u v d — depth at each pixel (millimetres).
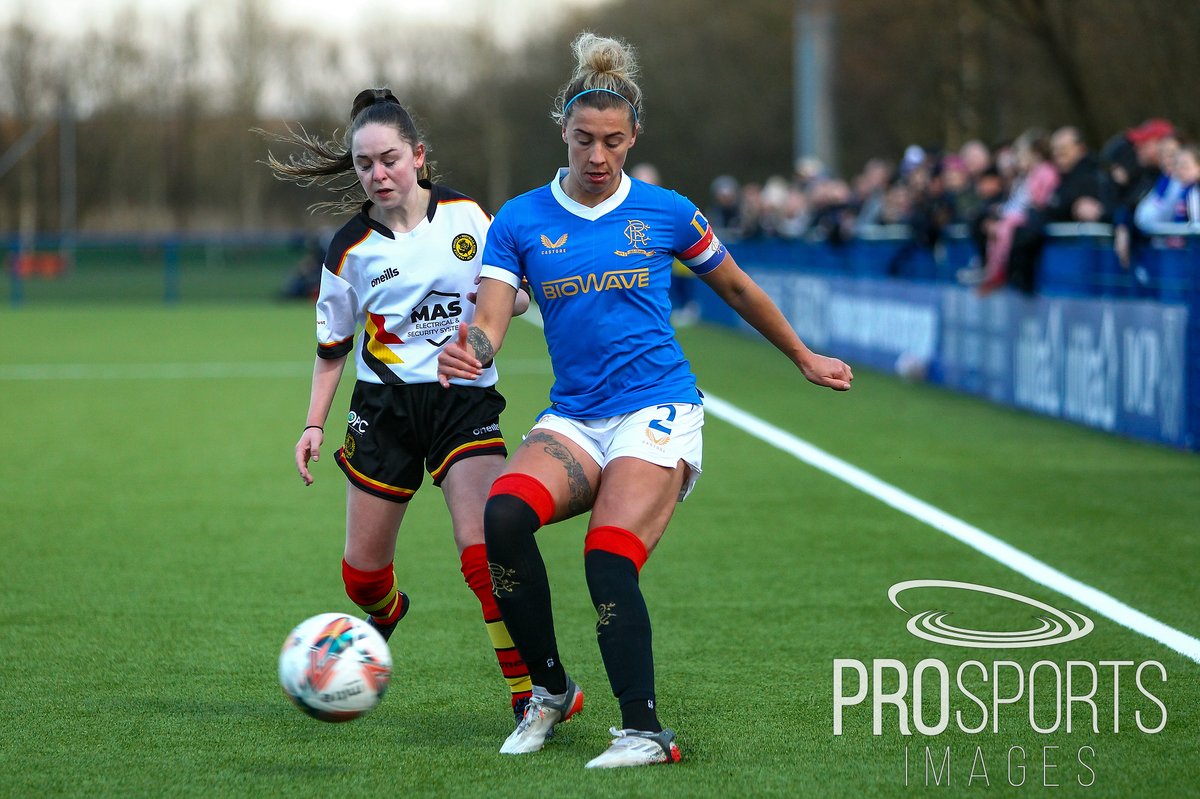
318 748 13867
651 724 13156
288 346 62594
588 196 13750
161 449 33844
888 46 114000
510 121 189250
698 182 166750
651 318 13906
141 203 197500
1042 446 33344
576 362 13906
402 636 18031
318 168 15562
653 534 13609
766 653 17172
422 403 14734
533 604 13367
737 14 154375
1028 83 96500
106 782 12953
